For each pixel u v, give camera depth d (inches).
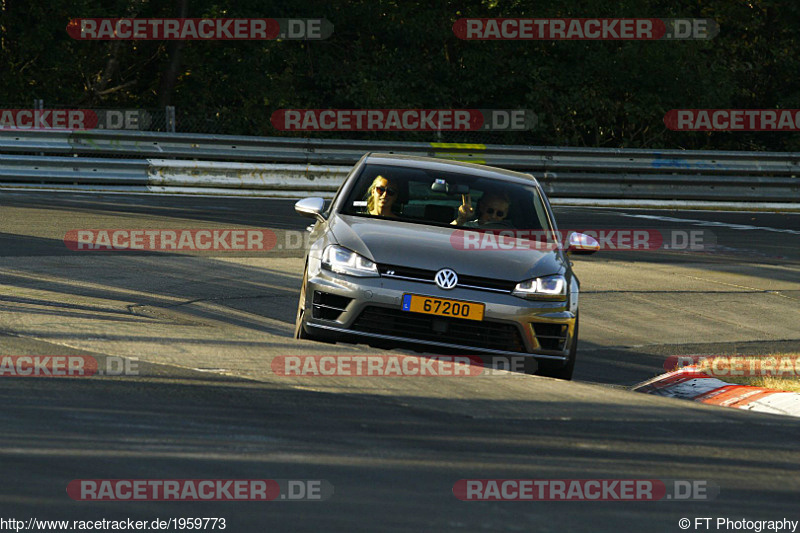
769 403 1075.3
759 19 4197.8
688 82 3853.3
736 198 3344.0
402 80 3718.0
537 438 747.4
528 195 1195.9
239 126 3481.8
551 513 573.9
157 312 1258.6
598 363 1321.4
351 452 664.4
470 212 1139.3
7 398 729.6
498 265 1027.9
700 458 733.9
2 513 511.2
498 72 3838.6
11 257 1545.3
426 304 997.2
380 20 3693.4
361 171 1188.5
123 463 603.8
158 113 3420.3
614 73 3804.1
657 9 4005.9
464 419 787.4
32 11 3255.4
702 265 2186.3
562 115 3814.0
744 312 1770.4
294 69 3693.4
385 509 554.9
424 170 1194.0
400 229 1080.2
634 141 3971.5
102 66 3420.3
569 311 1042.1
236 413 742.5
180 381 831.7
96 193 2481.5
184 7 3425.2
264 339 1047.6
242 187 2763.3
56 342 950.4
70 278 1427.2
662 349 1453.0
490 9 3774.6
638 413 877.2
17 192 2346.2
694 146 4045.3
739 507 620.4
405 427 744.3
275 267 1748.3
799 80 4178.2
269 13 3560.5
